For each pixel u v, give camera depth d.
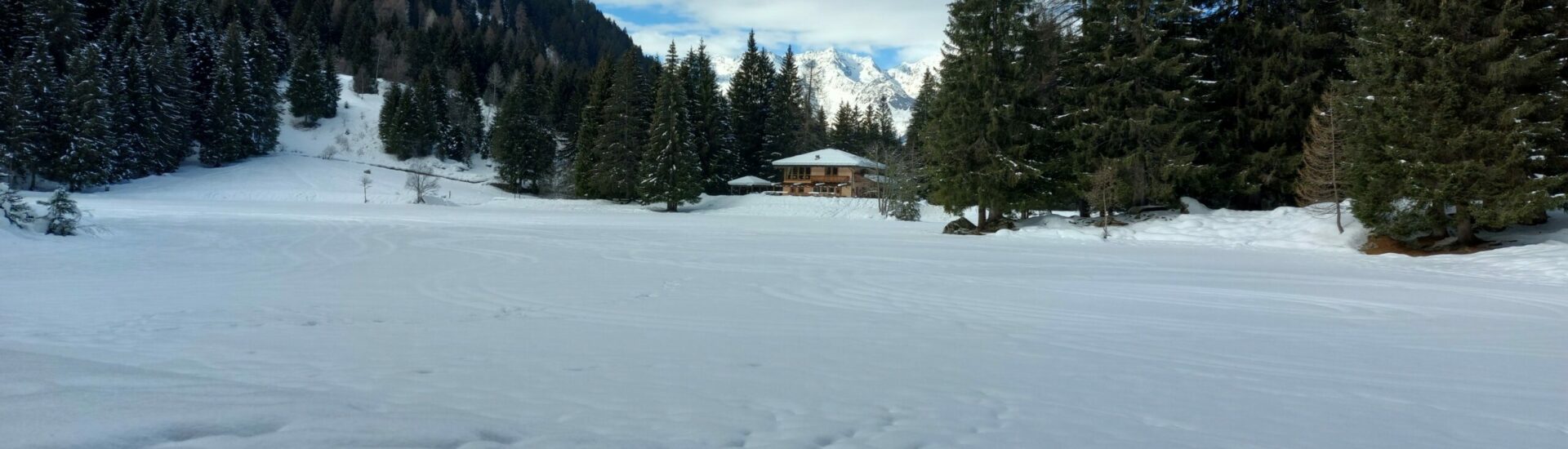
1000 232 26.38
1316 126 22.50
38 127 54.47
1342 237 20.64
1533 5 18.11
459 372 4.50
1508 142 16.89
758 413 3.58
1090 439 3.29
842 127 83.50
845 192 62.06
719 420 3.40
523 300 8.87
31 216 16.22
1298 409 4.03
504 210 48.47
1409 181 17.92
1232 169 25.88
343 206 46.31
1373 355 5.83
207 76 78.88
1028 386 4.47
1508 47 17.41
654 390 4.06
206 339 5.89
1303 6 24.59
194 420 2.77
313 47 88.69
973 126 27.91
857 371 4.84
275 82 80.06
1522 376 5.09
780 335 6.44
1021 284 11.20
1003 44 27.45
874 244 21.03
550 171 69.44
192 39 80.25
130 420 2.70
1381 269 14.77
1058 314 8.00
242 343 5.70
